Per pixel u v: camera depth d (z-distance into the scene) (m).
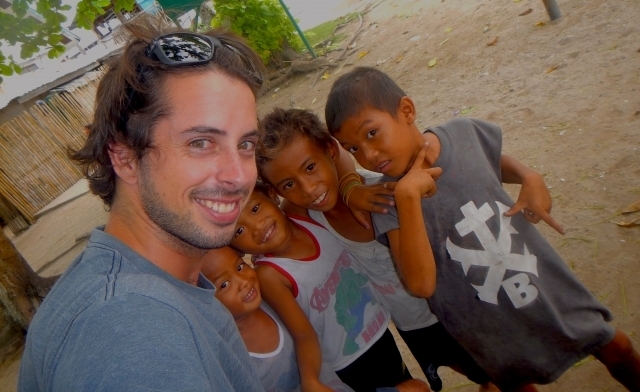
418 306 0.97
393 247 0.80
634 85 1.78
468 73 2.62
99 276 0.44
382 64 3.45
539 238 0.85
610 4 2.38
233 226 0.52
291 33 4.58
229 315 0.55
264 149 0.79
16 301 2.47
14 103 5.59
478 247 0.81
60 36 2.48
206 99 0.48
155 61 0.49
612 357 0.85
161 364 0.36
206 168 0.49
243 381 0.51
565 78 2.05
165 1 3.73
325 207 0.85
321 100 3.48
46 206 5.37
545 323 0.81
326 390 0.75
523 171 0.88
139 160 0.50
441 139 0.83
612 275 1.24
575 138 1.70
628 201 1.39
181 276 0.54
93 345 0.37
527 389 0.92
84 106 5.98
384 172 0.80
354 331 0.88
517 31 2.69
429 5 4.04
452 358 1.02
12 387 2.16
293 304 0.81
